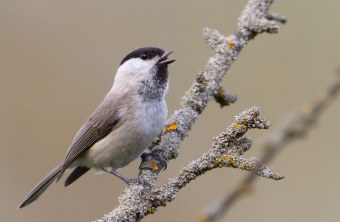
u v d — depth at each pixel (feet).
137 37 38.91
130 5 39.55
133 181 23.44
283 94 36.14
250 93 36.76
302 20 37.27
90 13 39.68
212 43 28.86
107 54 38.83
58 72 38.60
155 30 38.75
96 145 26.61
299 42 36.96
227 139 19.38
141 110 25.71
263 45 37.65
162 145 25.68
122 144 25.96
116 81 27.58
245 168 18.47
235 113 36.19
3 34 38.91
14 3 39.65
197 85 27.30
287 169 32.58
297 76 36.24
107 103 26.68
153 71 26.35
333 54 35.91
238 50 28.37
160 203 19.97
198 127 35.70
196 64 37.50
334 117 32.94
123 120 25.81
